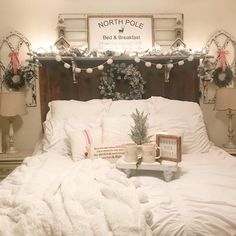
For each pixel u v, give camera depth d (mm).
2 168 3199
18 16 3426
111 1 3471
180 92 3537
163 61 3482
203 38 3527
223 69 3506
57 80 3473
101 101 3279
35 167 2328
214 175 2186
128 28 3480
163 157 2242
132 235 1391
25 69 3396
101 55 3340
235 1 3502
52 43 3457
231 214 1570
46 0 3420
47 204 1614
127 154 2250
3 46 3447
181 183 2021
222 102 3307
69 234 1414
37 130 3551
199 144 2973
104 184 1851
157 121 2965
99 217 1495
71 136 2771
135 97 3451
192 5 3500
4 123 3520
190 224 1507
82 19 3461
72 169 2168
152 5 3494
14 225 1493
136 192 1701
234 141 3625
